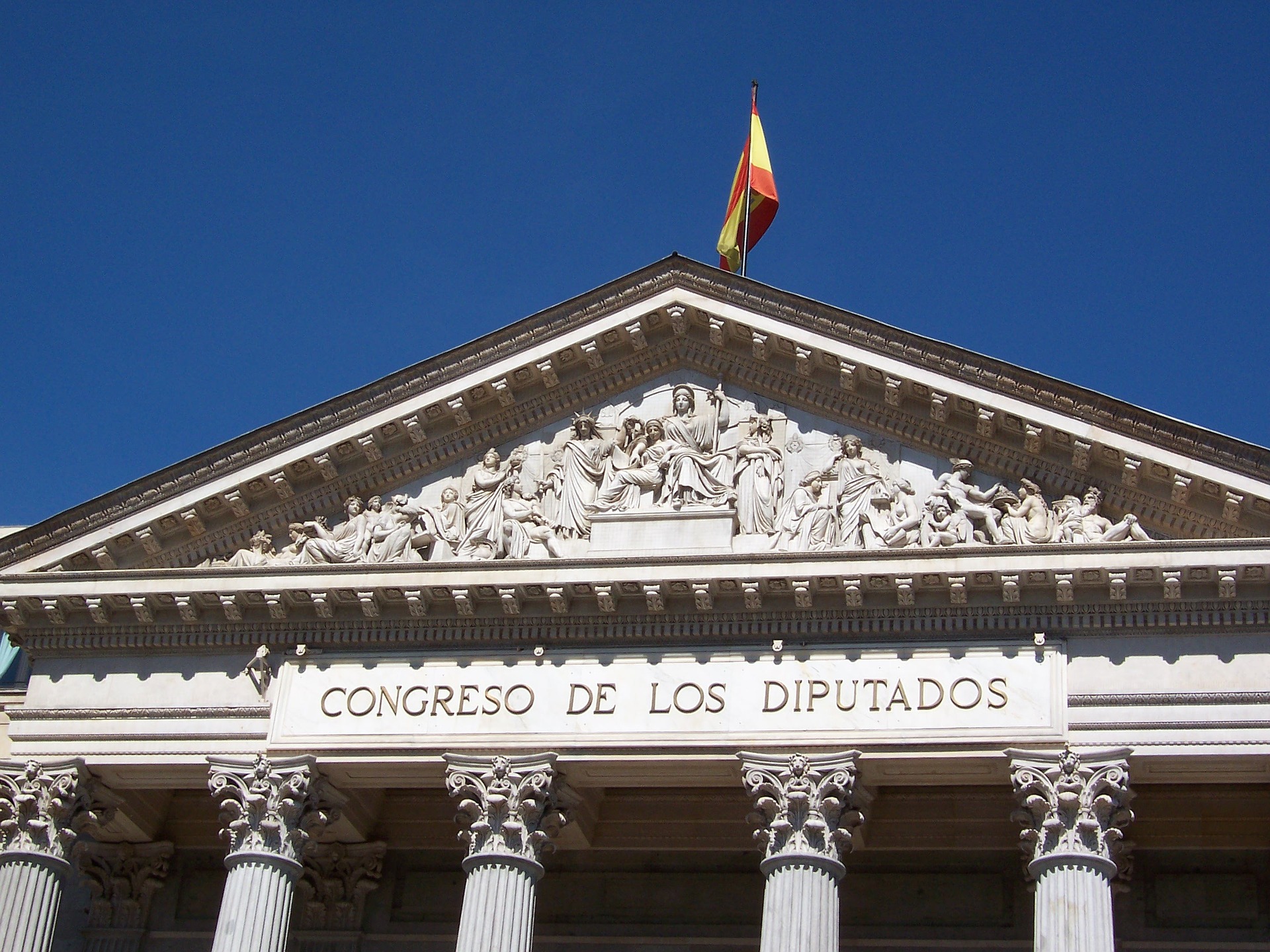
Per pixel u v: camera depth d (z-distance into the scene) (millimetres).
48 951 40719
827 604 39312
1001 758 37656
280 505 43500
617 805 44438
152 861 46031
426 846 45344
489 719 40000
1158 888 41656
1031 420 39688
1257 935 40812
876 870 43250
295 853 40219
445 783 40188
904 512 40312
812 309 41656
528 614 40656
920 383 40531
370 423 42938
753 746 38594
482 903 38375
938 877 42906
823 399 41938
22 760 41875
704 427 42250
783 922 36906
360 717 40656
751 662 39438
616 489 41875
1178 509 39031
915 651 38844
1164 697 37500
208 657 42406
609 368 43406
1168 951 40938
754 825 39219
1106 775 36938
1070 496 39781
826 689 38812
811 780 38062
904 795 42875
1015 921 42094
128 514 43031
